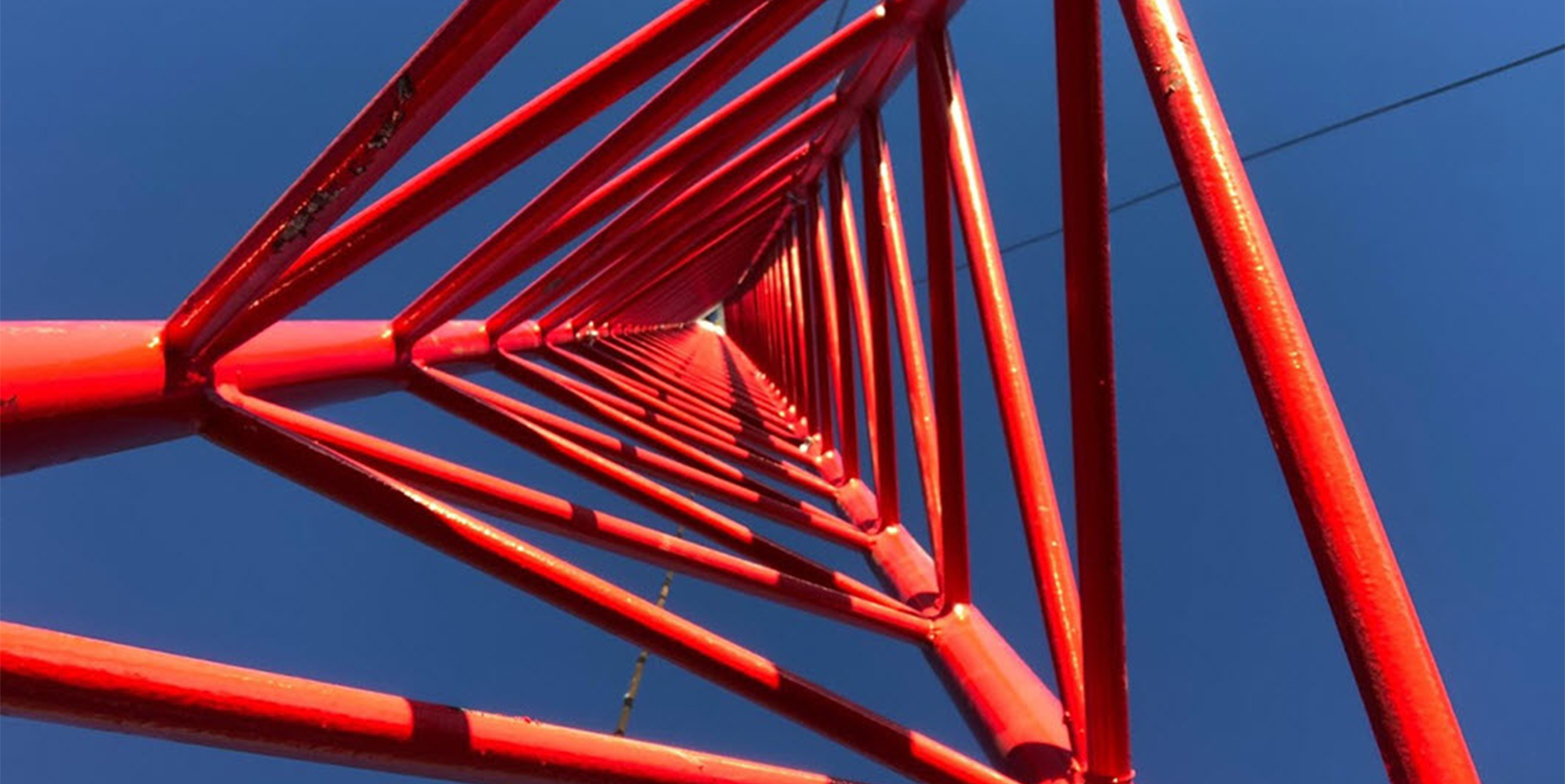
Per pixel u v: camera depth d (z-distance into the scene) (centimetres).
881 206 1049
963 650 759
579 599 555
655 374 1664
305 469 536
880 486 1098
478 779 421
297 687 379
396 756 397
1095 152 476
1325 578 293
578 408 1121
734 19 505
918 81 835
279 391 676
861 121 1095
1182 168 344
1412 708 274
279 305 541
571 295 1300
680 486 1048
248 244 473
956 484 796
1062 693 610
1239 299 319
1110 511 496
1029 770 614
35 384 414
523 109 516
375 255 551
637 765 452
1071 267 488
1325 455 295
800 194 1518
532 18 399
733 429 1489
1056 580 639
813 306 1448
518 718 436
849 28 841
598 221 842
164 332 510
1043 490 666
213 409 528
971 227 762
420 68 409
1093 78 475
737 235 1802
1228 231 326
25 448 416
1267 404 307
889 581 1045
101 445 469
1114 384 488
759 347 2123
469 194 540
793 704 573
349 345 773
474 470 715
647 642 566
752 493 1073
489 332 1102
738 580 741
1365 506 291
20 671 316
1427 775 268
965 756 596
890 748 575
